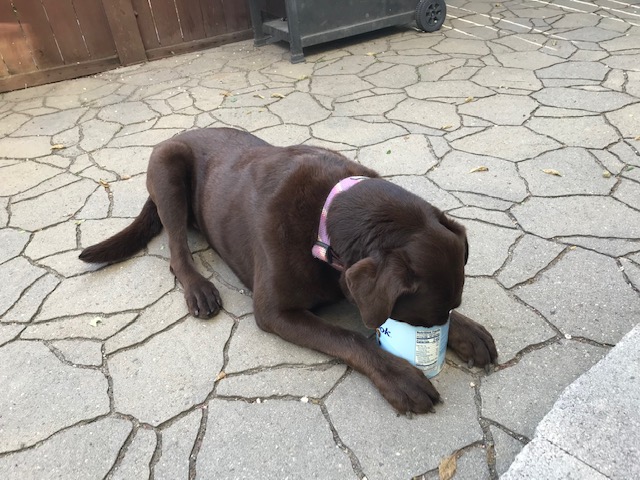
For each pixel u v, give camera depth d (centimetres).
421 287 153
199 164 256
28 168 368
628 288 214
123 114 442
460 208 274
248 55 555
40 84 539
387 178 307
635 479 138
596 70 418
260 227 197
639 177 283
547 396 174
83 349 213
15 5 500
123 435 176
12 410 189
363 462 160
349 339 185
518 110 369
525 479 143
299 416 176
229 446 169
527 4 615
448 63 466
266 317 199
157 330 219
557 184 285
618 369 167
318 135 365
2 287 252
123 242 260
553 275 224
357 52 522
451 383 181
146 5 548
